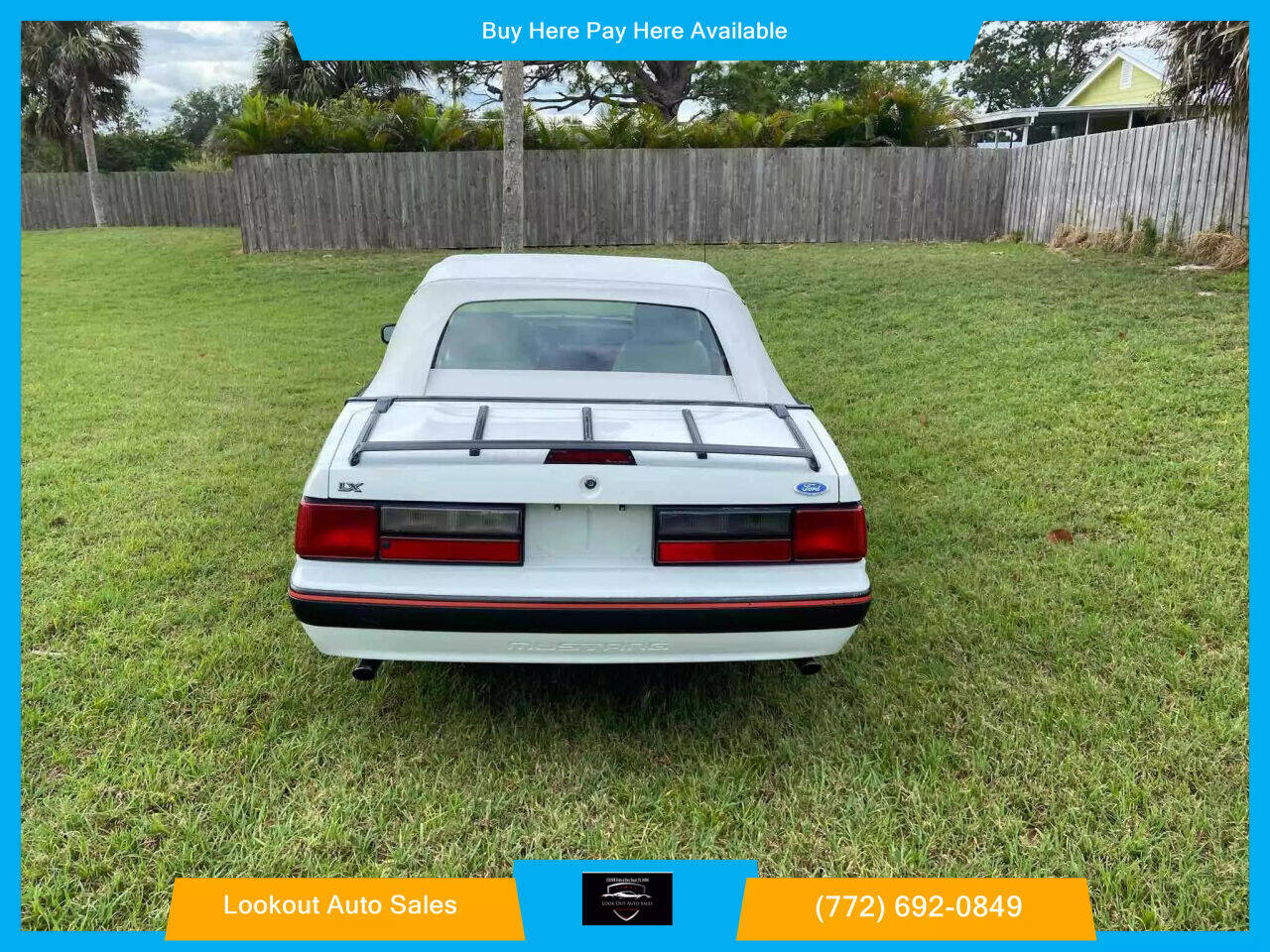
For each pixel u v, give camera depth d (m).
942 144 15.04
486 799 2.54
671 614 2.50
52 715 2.86
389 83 22.81
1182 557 3.85
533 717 2.93
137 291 12.32
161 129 44.41
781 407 3.09
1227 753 2.69
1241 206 9.39
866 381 6.84
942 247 13.74
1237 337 6.66
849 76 26.95
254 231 15.09
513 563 2.52
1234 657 3.16
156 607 3.57
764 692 3.09
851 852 2.39
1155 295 8.37
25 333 9.51
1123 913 2.22
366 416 2.92
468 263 3.78
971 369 6.87
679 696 3.07
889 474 5.04
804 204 14.79
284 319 10.16
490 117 15.87
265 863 2.31
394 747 2.77
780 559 2.57
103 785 2.55
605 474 2.49
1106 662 3.19
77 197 23.12
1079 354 6.80
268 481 5.03
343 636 2.53
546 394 3.31
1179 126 10.27
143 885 2.26
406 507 2.48
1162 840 2.39
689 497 2.52
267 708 2.94
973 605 3.60
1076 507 4.46
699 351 3.50
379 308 10.62
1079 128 30.89
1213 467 4.68
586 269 3.72
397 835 2.42
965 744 2.79
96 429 6.01
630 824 2.48
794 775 2.66
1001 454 5.20
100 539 4.22
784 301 9.89
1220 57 9.01
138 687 3.01
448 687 3.09
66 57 22.52
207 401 6.82
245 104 15.41
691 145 15.28
